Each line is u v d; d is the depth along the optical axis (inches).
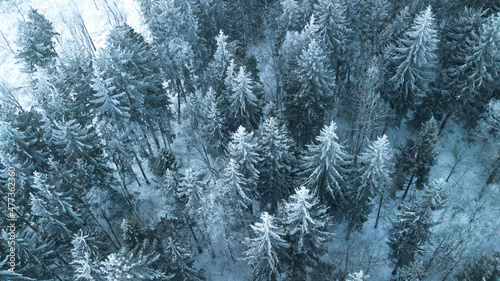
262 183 1222.3
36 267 1004.6
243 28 2212.1
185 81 1797.5
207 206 1087.6
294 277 1084.5
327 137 1016.9
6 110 1291.8
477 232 1203.9
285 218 976.3
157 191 1530.5
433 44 1434.5
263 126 1161.4
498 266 942.4
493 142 1587.1
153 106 1537.9
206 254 1365.7
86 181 1219.2
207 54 1845.5
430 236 1246.3
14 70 2253.9
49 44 1734.7
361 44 1788.9
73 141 1186.6
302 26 1834.4
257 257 1023.6
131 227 1032.2
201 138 1558.8
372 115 1455.5
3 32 2479.1
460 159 1592.0
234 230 1172.5
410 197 1504.7
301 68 1429.6
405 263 1198.9
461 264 1203.9
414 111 1819.6
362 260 1337.4
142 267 880.9
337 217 1357.0
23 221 1119.0
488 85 1513.3
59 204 1036.5
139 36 1643.7
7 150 1152.8
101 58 1302.9
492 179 1486.2
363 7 1809.8
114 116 1312.7
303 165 1144.8
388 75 1619.1
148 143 1562.5
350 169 1240.8
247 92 1342.3
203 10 1888.5
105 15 2571.4
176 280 1096.2
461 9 1780.3
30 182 1151.0
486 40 1405.0
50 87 1338.6
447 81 1611.7
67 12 2581.2
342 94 1831.9
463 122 1753.2
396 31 1668.3
